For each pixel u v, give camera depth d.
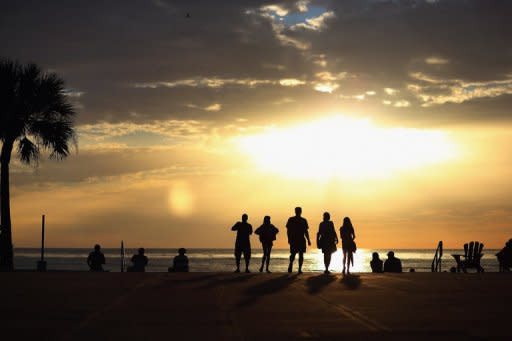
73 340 10.59
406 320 12.83
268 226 29.34
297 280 23.20
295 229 28.55
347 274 27.45
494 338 10.66
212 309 14.61
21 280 23.30
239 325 12.23
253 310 14.45
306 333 11.26
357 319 12.99
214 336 10.98
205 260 150.12
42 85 37.38
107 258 152.12
